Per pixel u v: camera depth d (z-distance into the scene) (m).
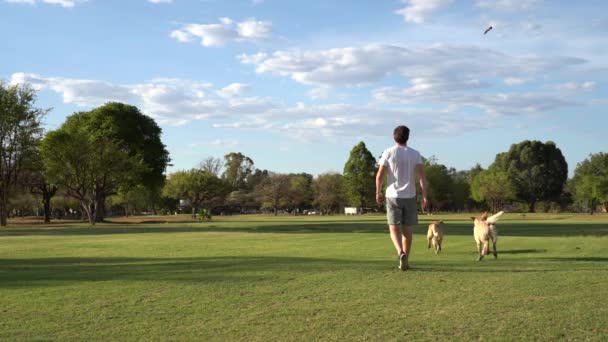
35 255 13.98
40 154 54.34
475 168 147.12
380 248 15.61
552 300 5.94
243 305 6.02
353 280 7.68
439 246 14.29
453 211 130.88
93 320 5.36
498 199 101.94
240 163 150.38
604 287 6.75
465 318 5.20
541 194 113.19
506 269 8.78
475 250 14.77
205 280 7.96
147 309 5.87
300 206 145.12
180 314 5.59
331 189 122.38
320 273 8.49
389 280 7.63
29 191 74.56
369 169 108.19
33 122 50.09
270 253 13.76
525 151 113.38
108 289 7.26
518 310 5.48
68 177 56.47
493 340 4.44
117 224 56.50
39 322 5.29
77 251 15.31
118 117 63.97
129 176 58.03
